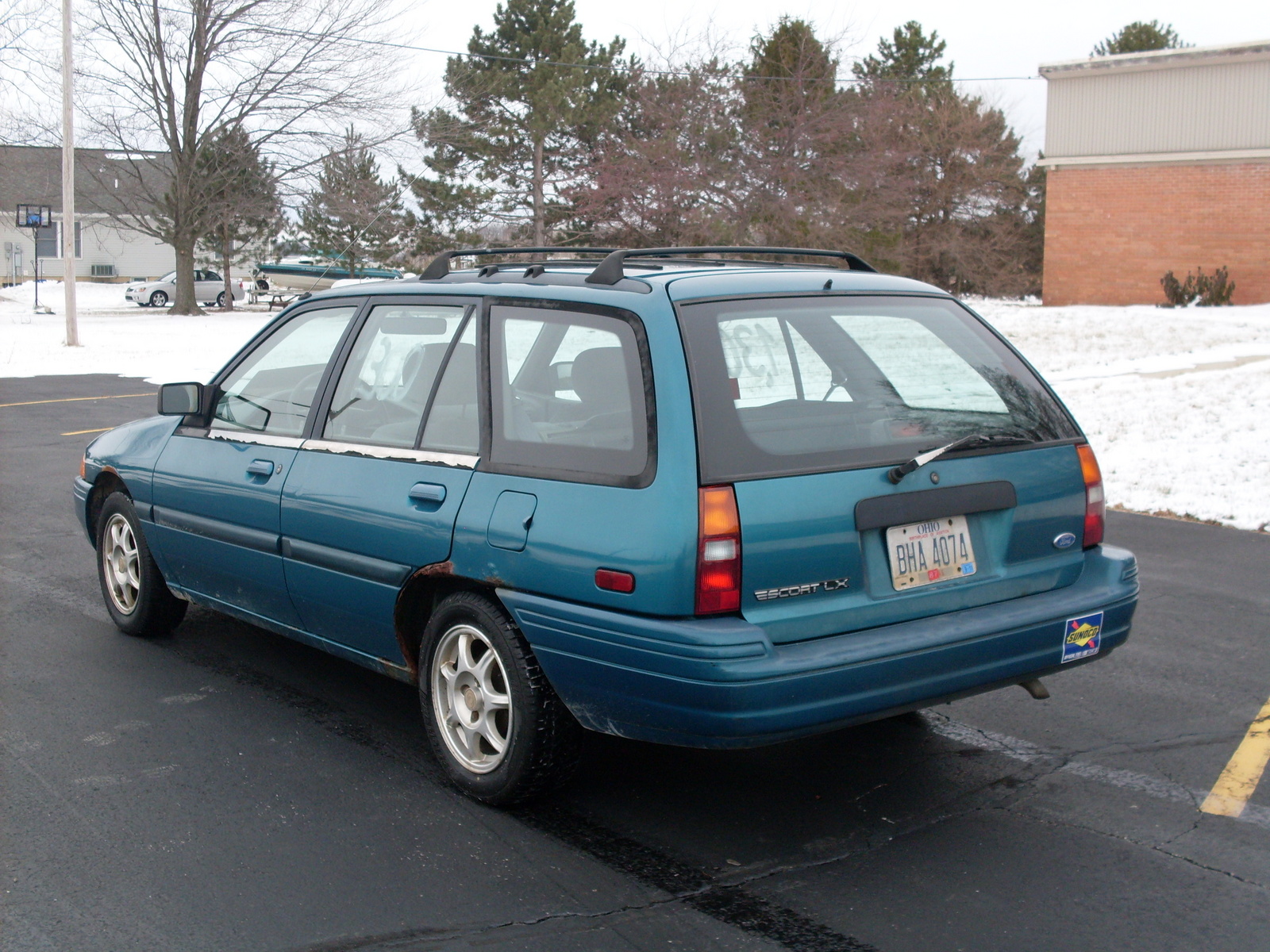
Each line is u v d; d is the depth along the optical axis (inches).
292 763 170.4
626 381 140.9
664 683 131.7
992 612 147.5
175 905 130.0
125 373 850.8
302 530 177.5
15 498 378.3
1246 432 467.8
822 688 132.0
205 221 1598.2
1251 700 201.0
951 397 155.5
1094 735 184.4
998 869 139.7
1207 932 125.6
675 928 125.9
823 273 163.3
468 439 157.6
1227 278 1229.7
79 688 201.3
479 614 153.1
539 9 1888.5
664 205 1251.2
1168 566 296.0
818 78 1246.9
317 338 192.7
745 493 132.8
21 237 2415.1
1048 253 1346.0
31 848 143.6
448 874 137.6
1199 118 1232.2
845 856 143.2
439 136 1552.7
